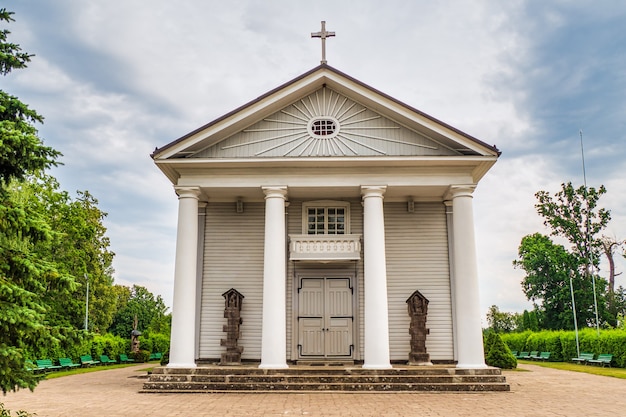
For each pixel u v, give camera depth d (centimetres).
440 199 1945
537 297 5319
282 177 1747
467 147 1722
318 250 1830
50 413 1157
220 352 1850
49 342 826
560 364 3278
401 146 1773
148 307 7744
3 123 828
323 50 1836
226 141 1791
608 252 5116
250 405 1266
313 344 1872
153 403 1309
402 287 1894
